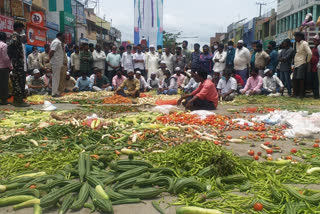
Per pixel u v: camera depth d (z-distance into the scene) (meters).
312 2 29.19
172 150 3.65
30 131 4.96
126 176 2.83
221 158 3.01
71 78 13.90
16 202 2.47
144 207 2.45
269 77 12.23
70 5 35.47
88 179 2.78
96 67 15.12
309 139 4.72
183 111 7.73
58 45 11.23
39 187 2.61
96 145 4.14
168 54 15.39
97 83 14.48
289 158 3.64
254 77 12.23
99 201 2.37
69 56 16.62
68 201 2.42
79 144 4.28
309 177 3.00
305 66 10.65
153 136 4.73
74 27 36.03
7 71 8.62
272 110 7.94
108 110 7.96
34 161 3.54
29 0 21.55
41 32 22.34
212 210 2.28
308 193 2.59
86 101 10.15
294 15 33.69
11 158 3.61
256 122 6.08
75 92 13.46
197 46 13.96
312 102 9.69
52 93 11.59
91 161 3.25
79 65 15.29
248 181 2.87
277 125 5.80
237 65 12.89
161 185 2.83
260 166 3.26
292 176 3.02
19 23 8.64
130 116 6.58
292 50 11.47
